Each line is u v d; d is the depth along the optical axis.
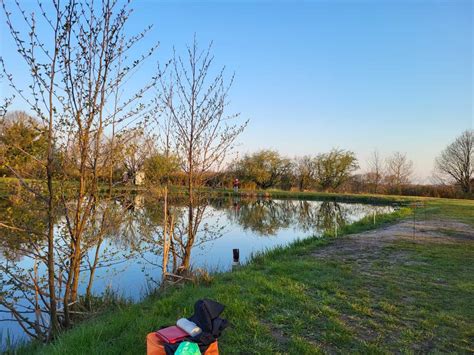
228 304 6.01
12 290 6.78
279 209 34.28
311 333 5.21
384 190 54.84
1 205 6.37
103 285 9.05
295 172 58.25
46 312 6.73
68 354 4.39
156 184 9.25
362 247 12.31
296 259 10.41
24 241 6.29
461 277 8.33
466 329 5.46
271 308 6.08
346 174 56.00
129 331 5.09
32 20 5.36
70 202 6.56
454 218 21.62
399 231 16.17
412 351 4.75
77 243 6.41
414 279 8.13
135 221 9.09
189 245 9.64
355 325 5.56
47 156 5.87
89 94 6.01
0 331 6.96
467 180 53.91
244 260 11.73
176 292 7.22
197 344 3.44
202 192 10.00
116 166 7.28
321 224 23.45
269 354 4.54
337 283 7.68
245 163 55.91
